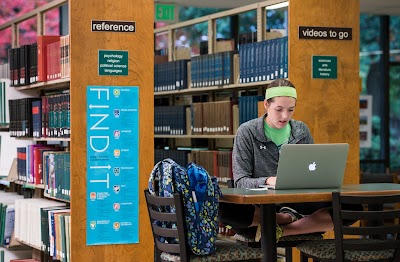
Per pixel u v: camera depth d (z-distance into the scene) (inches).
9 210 272.7
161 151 331.3
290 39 240.1
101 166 213.8
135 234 217.3
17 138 271.1
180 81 316.5
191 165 146.9
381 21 499.8
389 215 144.7
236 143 178.7
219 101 293.6
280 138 177.9
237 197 141.3
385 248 146.1
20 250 276.1
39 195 274.2
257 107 264.5
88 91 212.2
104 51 213.6
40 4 433.4
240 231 162.2
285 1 253.6
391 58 502.9
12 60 272.7
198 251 144.5
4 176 292.2
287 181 154.3
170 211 150.3
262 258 147.6
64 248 219.5
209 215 145.4
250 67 267.9
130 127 216.5
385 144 503.2
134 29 216.8
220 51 308.8
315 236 169.8
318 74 242.8
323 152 155.3
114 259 215.3
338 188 159.5
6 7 426.0
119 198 215.8
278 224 163.5
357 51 247.6
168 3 424.8
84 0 211.6
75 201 211.3
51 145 264.7
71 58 210.1
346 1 246.1
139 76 217.5
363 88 501.4
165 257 150.8
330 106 244.2
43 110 245.9
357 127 247.6
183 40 437.1
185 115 318.0
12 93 287.3
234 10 290.7
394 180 372.8
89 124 212.4
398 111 501.0
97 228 213.6
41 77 244.4
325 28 243.8
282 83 171.6
